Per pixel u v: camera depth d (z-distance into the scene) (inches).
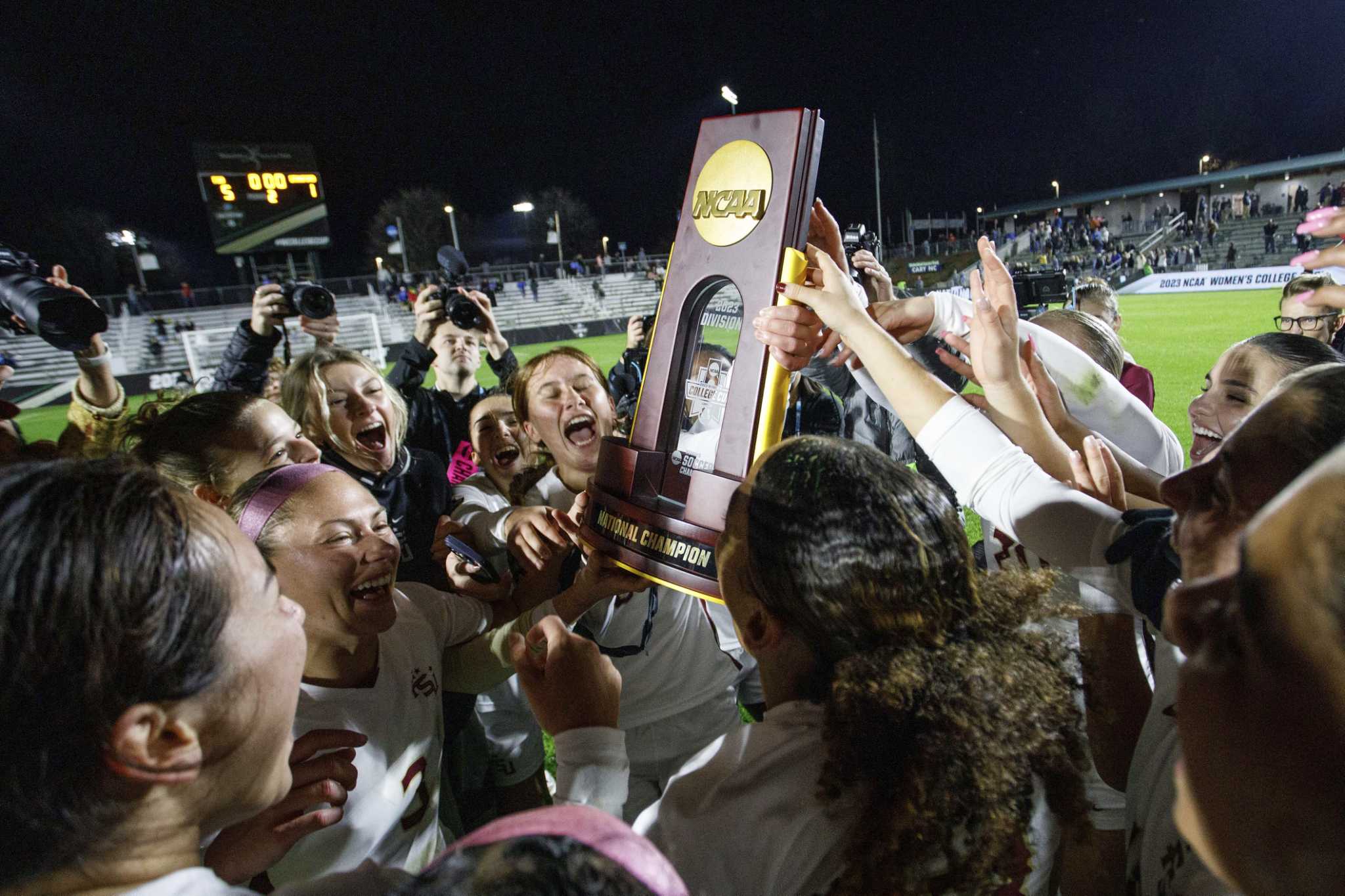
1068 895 48.2
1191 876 30.1
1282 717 14.4
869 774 28.7
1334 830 14.3
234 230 1275.8
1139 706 44.4
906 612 30.5
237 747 26.3
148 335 1007.0
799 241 40.8
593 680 40.9
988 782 28.7
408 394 159.6
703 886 30.9
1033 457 51.2
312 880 26.1
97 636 21.0
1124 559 41.6
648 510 42.8
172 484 26.4
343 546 51.3
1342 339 160.6
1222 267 1205.7
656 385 45.6
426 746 58.2
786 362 40.6
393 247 1617.9
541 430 91.6
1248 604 15.2
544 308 1398.9
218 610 24.7
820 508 31.6
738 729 35.7
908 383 46.4
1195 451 67.3
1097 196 2021.4
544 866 17.5
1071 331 83.0
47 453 85.7
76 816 21.4
